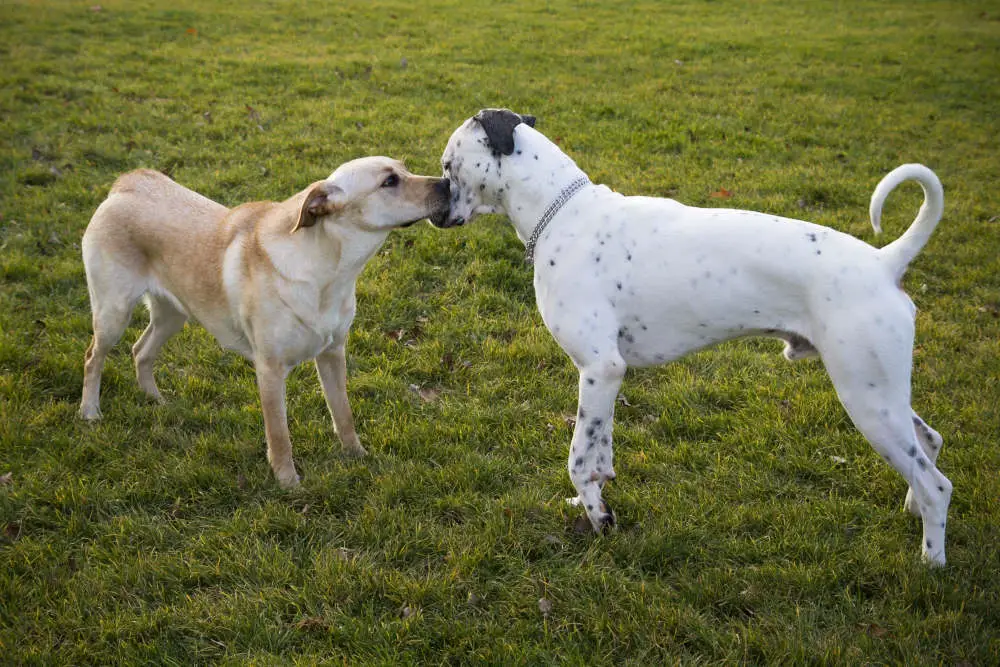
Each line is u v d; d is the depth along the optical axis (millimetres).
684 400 4582
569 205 3436
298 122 8977
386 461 4016
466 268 5918
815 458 4098
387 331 5266
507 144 3428
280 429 3764
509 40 13812
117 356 4840
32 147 7777
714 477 3963
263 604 3094
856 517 3680
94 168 7504
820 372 4879
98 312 4012
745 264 3119
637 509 3721
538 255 3506
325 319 3662
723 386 4719
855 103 10859
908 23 16469
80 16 14047
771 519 3650
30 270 5562
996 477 3822
